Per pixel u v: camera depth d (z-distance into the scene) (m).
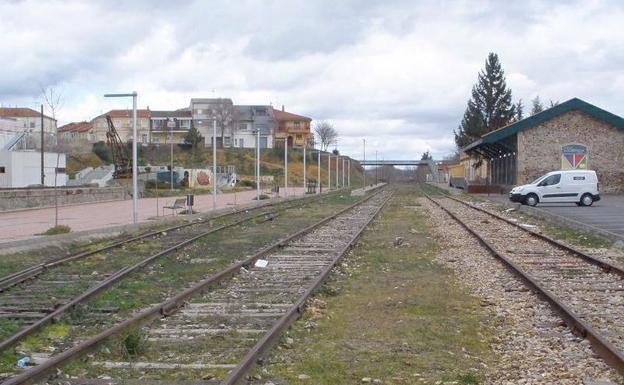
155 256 18.06
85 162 99.44
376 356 8.53
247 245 22.20
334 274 15.35
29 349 8.93
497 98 100.06
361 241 22.69
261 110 144.12
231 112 136.38
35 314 11.19
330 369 7.97
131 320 9.67
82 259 18.56
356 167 173.25
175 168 88.50
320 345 9.08
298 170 125.81
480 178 94.31
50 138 94.44
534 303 11.87
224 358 8.43
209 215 37.75
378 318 10.81
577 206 43.41
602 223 28.81
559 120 59.56
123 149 97.62
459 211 39.91
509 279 14.48
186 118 134.25
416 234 25.45
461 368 8.02
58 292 13.30
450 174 129.38
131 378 7.55
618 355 7.80
